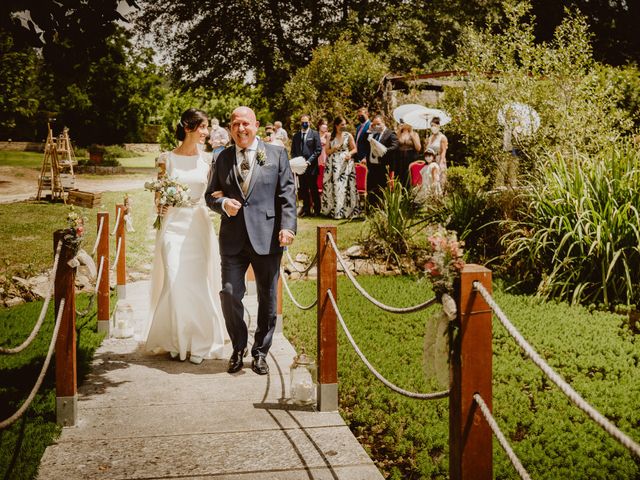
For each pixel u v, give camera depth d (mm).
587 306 7289
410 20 28750
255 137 5340
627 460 3904
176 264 5738
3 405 4613
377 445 4188
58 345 4281
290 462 3842
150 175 29641
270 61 30047
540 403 4762
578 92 9836
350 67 21484
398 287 8492
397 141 12312
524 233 8398
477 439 2693
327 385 4613
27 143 46219
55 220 14352
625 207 7359
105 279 6656
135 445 4055
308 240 10891
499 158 10281
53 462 3803
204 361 5777
